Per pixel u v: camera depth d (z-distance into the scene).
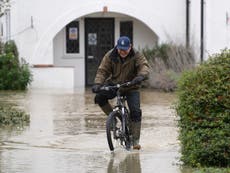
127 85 25.45
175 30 61.38
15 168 22.08
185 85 21.78
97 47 63.41
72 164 22.83
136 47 63.59
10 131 31.59
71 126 33.56
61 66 62.78
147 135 30.38
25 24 59.44
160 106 42.97
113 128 25.56
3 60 54.84
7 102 44.94
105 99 26.09
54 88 58.59
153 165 22.45
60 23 59.97
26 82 55.66
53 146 27.31
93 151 25.95
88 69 63.47
